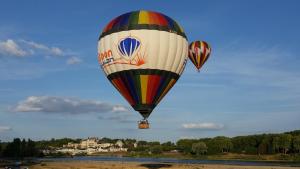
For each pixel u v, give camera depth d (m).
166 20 51.19
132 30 49.56
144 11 51.44
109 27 51.44
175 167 111.12
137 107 51.66
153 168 109.31
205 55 65.62
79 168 109.12
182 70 53.59
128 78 50.44
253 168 106.38
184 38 52.69
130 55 49.41
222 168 105.62
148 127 51.81
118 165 125.06
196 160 193.12
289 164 136.38
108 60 51.16
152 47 49.31
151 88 50.78
